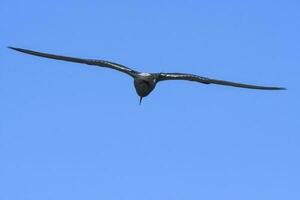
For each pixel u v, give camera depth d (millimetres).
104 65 14438
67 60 13922
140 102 14523
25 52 13445
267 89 14125
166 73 14766
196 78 14484
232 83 14250
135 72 14555
